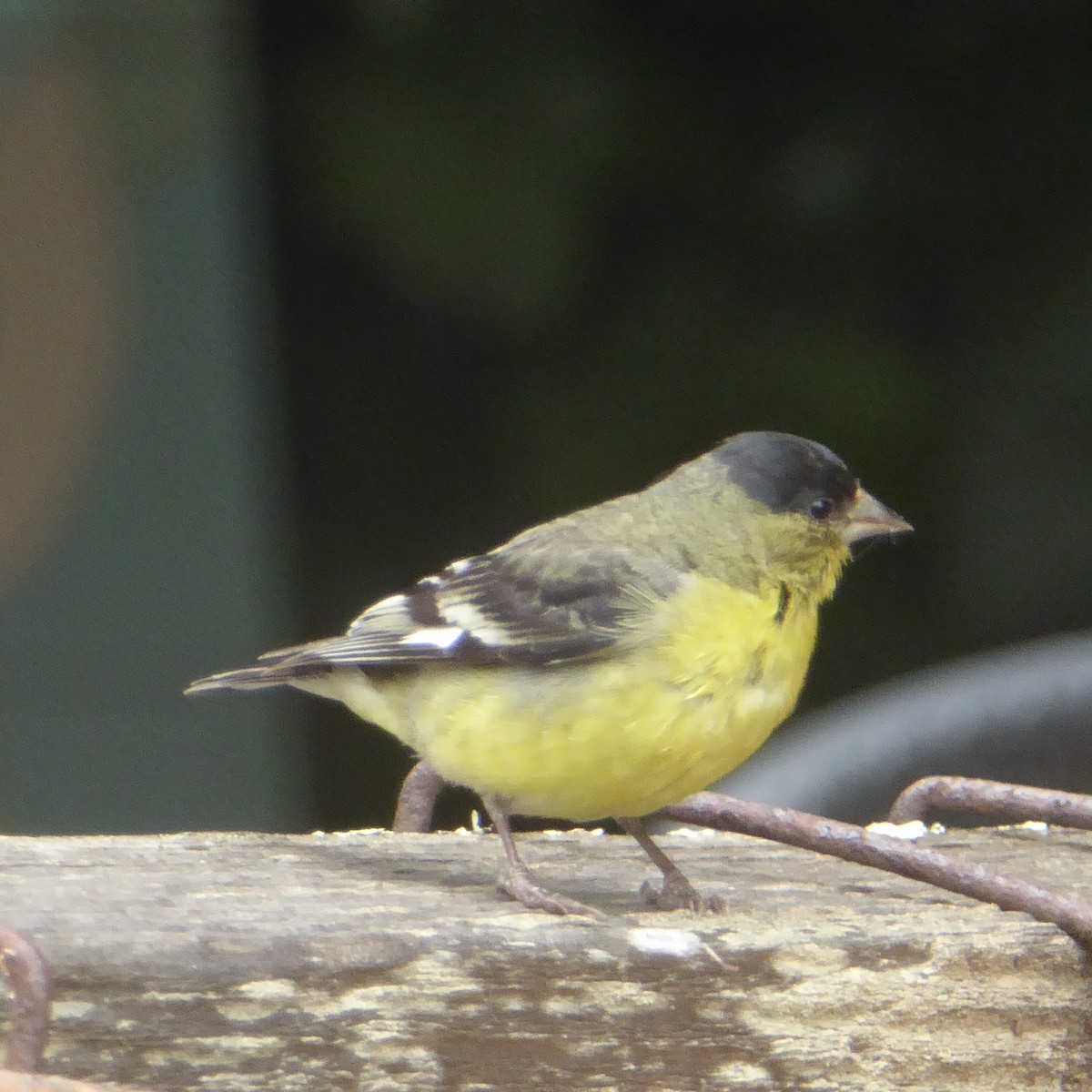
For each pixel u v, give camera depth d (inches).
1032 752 305.0
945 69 514.6
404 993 179.0
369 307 512.7
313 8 488.4
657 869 242.2
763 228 515.2
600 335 517.0
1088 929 191.8
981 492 512.7
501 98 498.3
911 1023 189.5
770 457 266.7
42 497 418.0
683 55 508.7
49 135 416.8
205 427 428.1
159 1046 173.9
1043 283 513.7
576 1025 182.5
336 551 521.7
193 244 425.4
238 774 426.0
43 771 416.2
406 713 255.1
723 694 241.3
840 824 215.0
